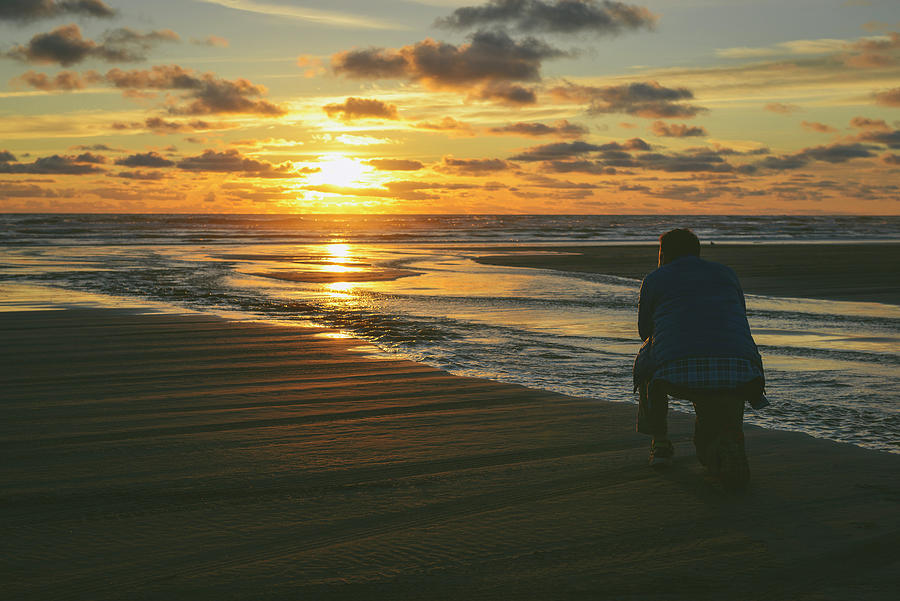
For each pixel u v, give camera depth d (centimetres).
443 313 1259
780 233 6694
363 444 488
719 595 277
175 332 1013
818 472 424
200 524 347
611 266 2547
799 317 1216
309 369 755
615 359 819
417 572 296
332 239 5194
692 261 434
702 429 406
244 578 290
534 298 1511
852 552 315
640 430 448
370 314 1241
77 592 277
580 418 559
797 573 295
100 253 3225
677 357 399
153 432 516
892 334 1018
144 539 329
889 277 2083
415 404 605
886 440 492
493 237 5769
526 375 725
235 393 645
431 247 4075
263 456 461
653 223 11275
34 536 331
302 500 381
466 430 524
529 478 418
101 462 446
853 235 6306
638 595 277
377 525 347
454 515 360
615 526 345
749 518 354
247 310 1292
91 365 774
